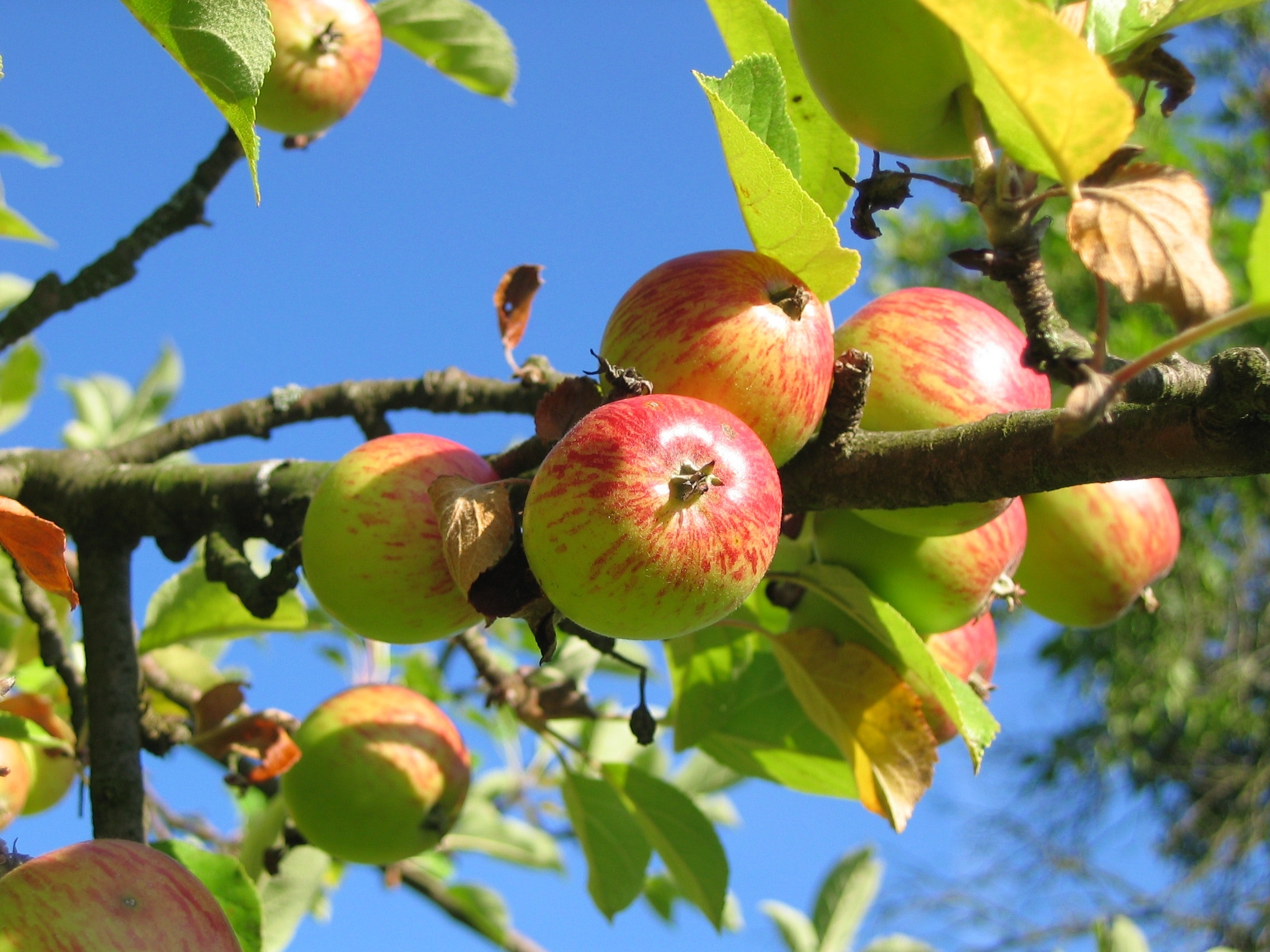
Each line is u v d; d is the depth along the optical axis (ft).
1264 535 8.84
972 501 1.96
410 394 2.55
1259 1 1.86
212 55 1.88
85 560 2.41
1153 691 8.54
